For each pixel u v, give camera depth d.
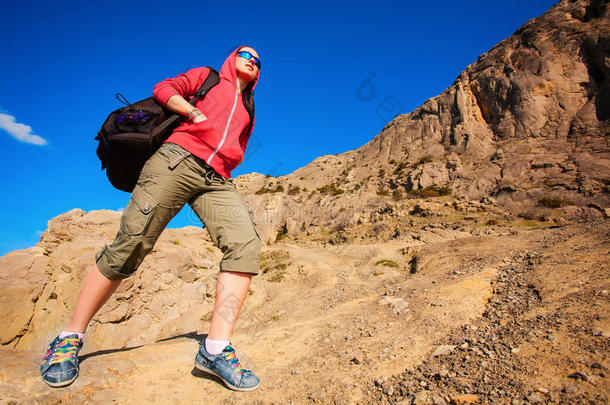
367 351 3.40
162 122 2.12
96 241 7.13
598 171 26.22
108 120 2.01
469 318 4.11
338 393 2.46
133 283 7.31
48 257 7.11
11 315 6.19
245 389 2.34
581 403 1.83
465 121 40.19
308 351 3.60
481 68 41.97
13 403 1.84
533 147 32.84
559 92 35.19
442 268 9.11
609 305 3.25
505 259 7.79
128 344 6.87
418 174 37.03
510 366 2.46
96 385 2.18
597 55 34.25
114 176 2.18
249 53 2.45
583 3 37.38
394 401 2.28
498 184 30.16
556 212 22.23
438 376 2.50
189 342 3.31
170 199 2.11
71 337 2.12
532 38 38.34
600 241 6.82
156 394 2.25
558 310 3.54
